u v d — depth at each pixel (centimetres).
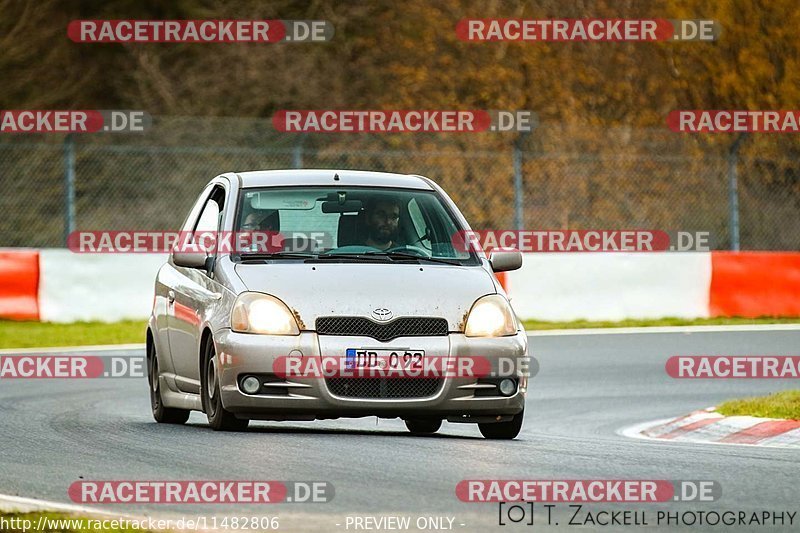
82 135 11112
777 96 11194
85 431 3631
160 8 12850
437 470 2845
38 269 7369
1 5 12544
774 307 7775
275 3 12281
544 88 11119
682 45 11231
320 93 12031
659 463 3025
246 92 12150
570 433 4125
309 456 3030
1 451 3170
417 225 3781
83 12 12800
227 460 2966
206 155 10956
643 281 7706
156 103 12256
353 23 12100
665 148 10125
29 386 5141
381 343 3388
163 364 3978
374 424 4250
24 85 12469
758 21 11200
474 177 9638
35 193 10819
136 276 7494
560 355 6297
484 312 3497
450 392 3416
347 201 3781
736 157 8212
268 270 3553
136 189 10812
